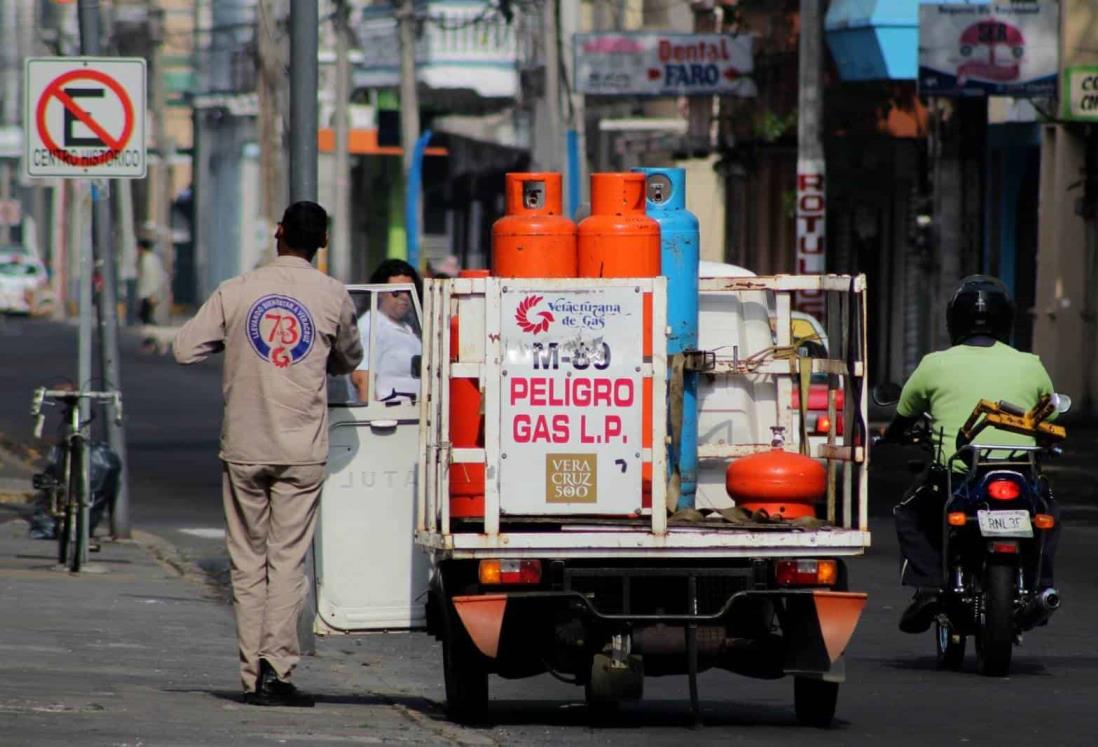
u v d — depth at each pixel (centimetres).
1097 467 7494
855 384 2902
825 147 10712
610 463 2812
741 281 3105
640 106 15025
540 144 12912
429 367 2867
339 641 3978
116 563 4947
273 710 2947
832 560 2848
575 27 13550
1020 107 10056
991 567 3466
